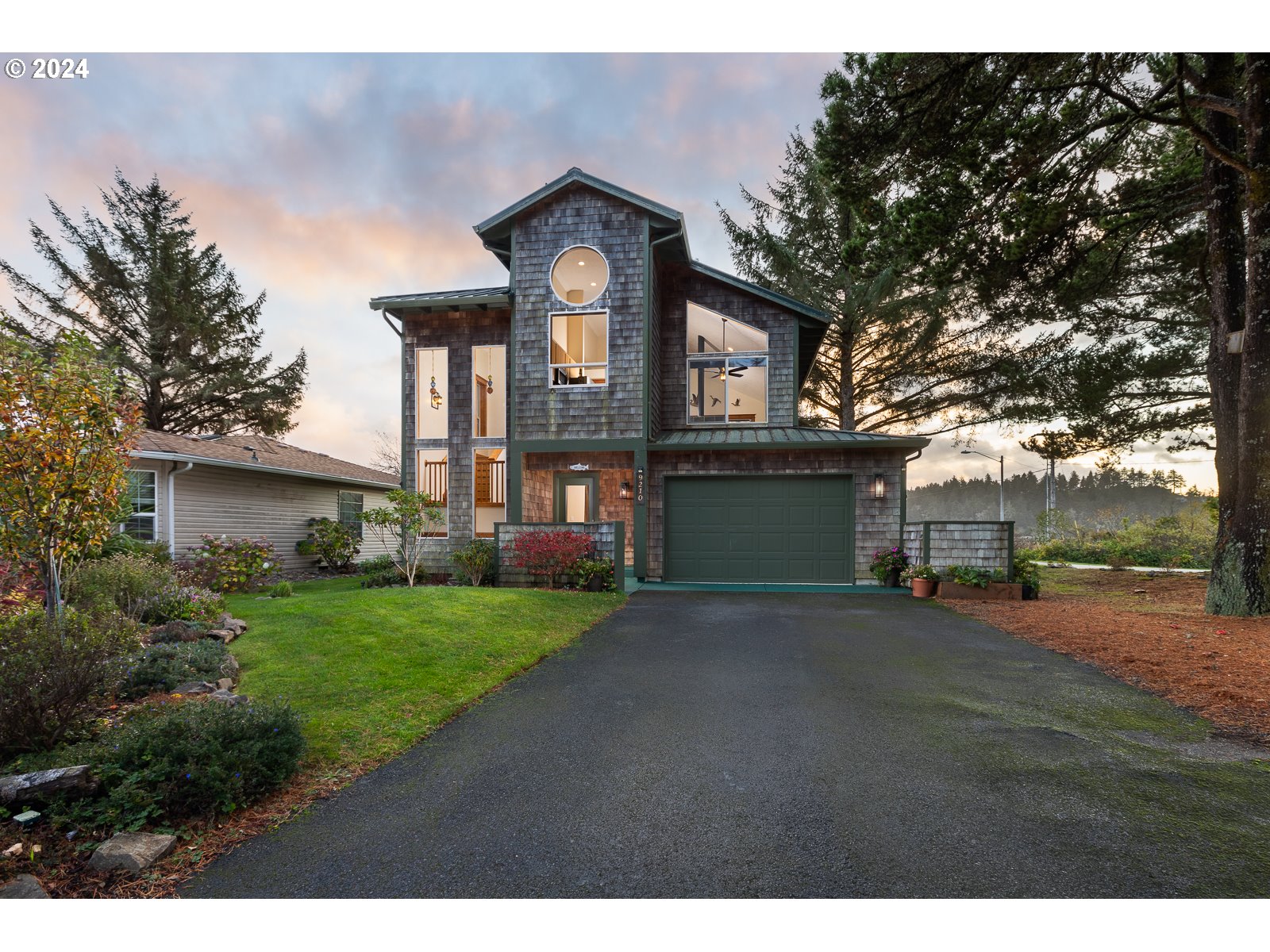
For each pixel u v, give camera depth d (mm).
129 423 5152
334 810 2742
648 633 6922
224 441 15695
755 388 13539
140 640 5184
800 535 11734
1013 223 8695
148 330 22156
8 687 3035
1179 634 6387
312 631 6043
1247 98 7410
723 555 11922
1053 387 15602
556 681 4945
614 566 10195
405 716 3982
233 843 2459
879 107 8602
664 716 4074
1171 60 9078
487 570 10844
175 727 2879
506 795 2898
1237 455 8000
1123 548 17719
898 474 11438
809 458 11734
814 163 17078
